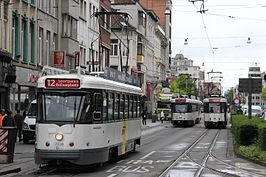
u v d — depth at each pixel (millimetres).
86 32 76625
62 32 65188
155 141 50406
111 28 97938
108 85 27969
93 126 25594
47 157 24844
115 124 29344
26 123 43531
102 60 87188
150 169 26656
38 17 57250
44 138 25062
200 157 33719
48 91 25625
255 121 36781
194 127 85250
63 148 24875
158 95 126125
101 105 26438
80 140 25016
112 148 29422
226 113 80625
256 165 28859
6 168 25250
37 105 25609
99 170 26094
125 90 32250
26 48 53969
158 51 147250
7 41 48594
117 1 120438
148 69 127312
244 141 35688
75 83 25562
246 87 40312
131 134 34312
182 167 27703
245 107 105250
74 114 25250
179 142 48938
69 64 66250
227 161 31094
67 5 65250
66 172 25141
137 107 36656
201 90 198375
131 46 107438
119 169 26578
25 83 52656
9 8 48875
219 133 66250
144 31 118875
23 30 53625
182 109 86812
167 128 80750
